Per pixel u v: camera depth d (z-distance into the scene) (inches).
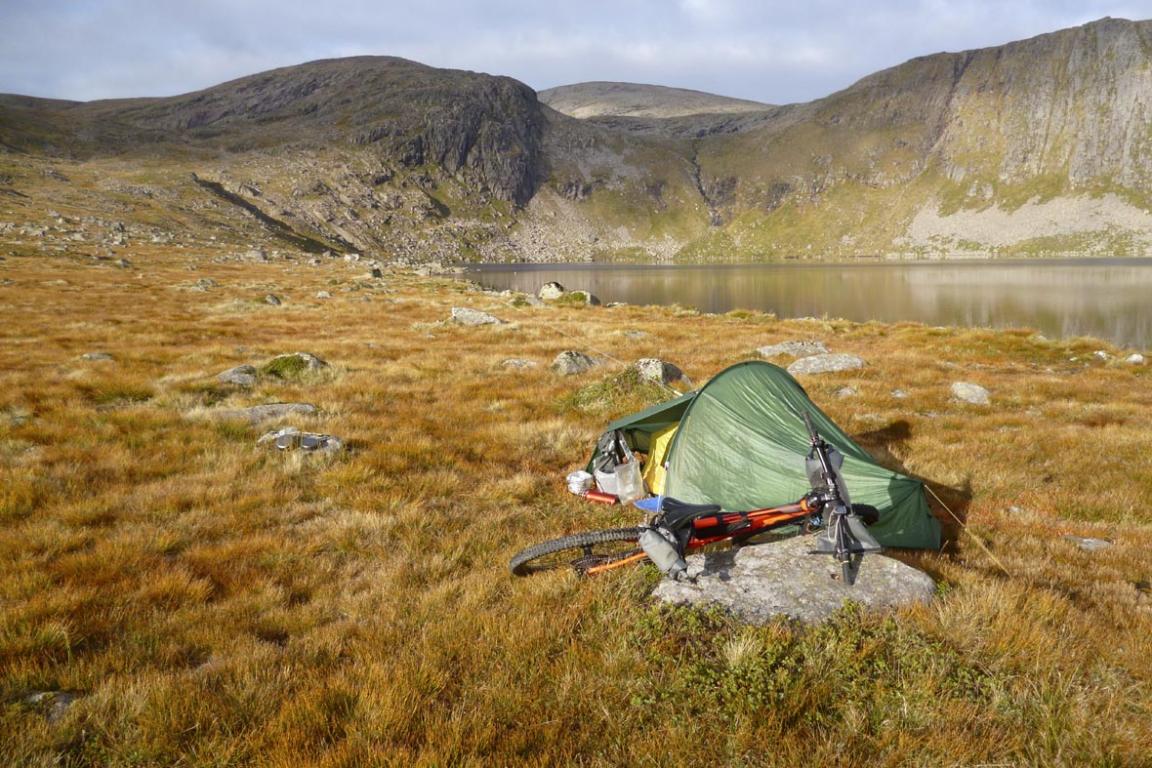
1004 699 173.5
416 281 2950.3
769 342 1051.3
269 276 2743.6
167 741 158.7
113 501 326.6
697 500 315.3
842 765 150.1
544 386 668.7
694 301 3563.0
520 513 335.9
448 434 485.1
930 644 197.8
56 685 182.9
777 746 157.2
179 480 364.8
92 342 944.9
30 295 1573.6
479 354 906.1
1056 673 181.0
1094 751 152.8
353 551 282.4
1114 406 602.9
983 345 1048.8
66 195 6146.7
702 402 341.4
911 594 221.1
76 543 275.6
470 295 2156.7
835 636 199.5
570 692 178.9
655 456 382.6
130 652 197.9
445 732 161.8
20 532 279.1
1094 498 358.9
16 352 813.2
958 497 359.6
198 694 174.1
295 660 194.5
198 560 265.0
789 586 222.2
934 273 6318.9
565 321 1430.9
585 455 441.7
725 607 216.2
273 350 907.4
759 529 253.6
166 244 4448.8
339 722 166.2
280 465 393.1
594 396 599.2
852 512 235.8
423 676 182.5
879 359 876.0
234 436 459.8
